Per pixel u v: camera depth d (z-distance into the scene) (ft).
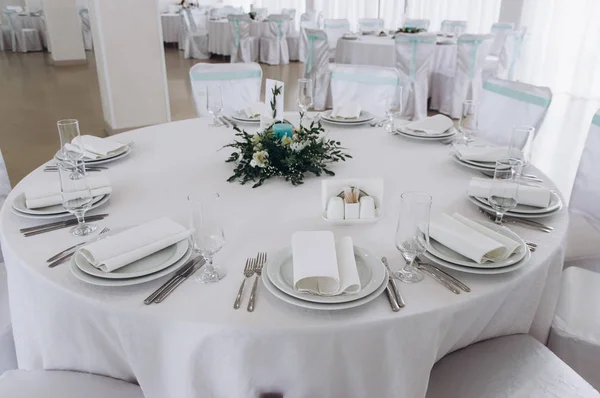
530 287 3.99
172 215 4.63
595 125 6.84
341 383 3.39
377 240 4.18
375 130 7.68
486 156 5.86
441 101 19.15
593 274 5.73
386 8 28.91
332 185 4.54
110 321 3.37
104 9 15.30
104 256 3.57
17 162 13.56
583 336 4.71
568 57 20.36
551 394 3.81
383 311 3.25
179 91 22.56
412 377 3.42
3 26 37.45
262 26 32.45
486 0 23.47
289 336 3.10
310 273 3.28
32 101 20.99
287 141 5.40
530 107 7.84
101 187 4.87
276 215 4.65
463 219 4.26
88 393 3.71
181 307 3.28
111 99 16.29
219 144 6.89
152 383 3.52
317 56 18.81
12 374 3.91
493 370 4.00
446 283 3.53
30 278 3.70
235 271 3.70
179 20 38.14
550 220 4.57
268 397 3.45
